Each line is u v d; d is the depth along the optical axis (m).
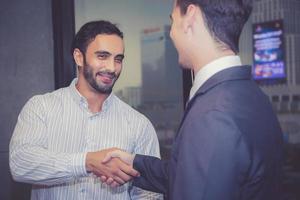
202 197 0.72
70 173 1.23
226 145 0.72
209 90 0.81
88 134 1.38
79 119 1.39
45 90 2.07
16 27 2.03
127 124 1.44
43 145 1.32
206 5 0.82
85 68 1.36
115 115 1.44
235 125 0.74
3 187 2.01
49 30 2.07
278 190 0.85
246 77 0.84
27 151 1.25
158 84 2.72
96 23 1.38
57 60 2.05
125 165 1.24
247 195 0.76
